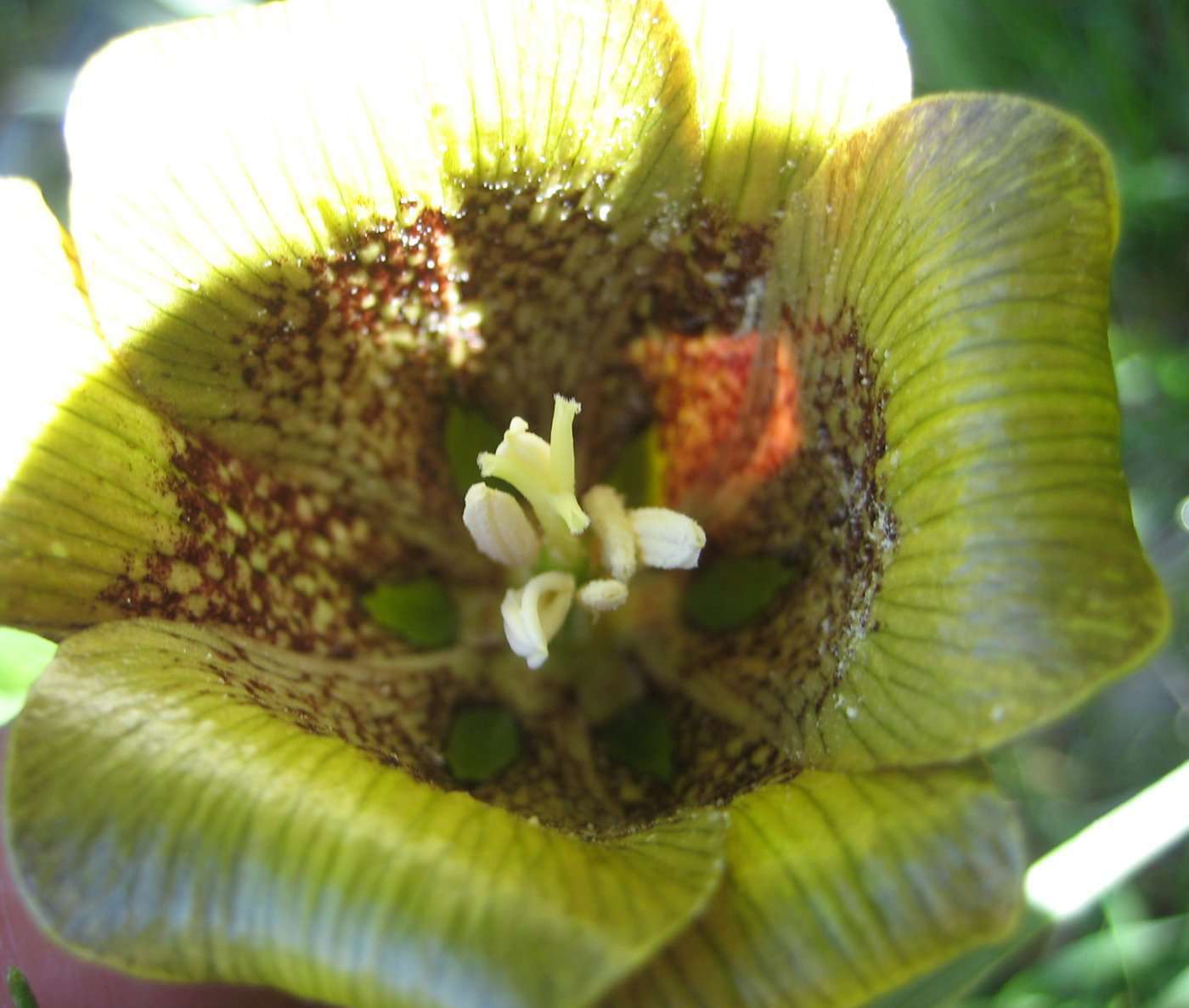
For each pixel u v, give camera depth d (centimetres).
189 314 5
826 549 5
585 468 6
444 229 5
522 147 5
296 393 5
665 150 5
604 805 5
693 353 6
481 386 6
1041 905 6
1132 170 8
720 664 5
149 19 10
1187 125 9
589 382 6
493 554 5
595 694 5
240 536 5
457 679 5
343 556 5
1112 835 6
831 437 5
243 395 5
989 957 5
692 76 5
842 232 5
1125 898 8
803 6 5
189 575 5
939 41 9
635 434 6
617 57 5
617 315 5
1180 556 8
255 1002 6
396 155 5
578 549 5
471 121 5
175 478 5
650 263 5
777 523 5
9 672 6
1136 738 9
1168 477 9
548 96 5
